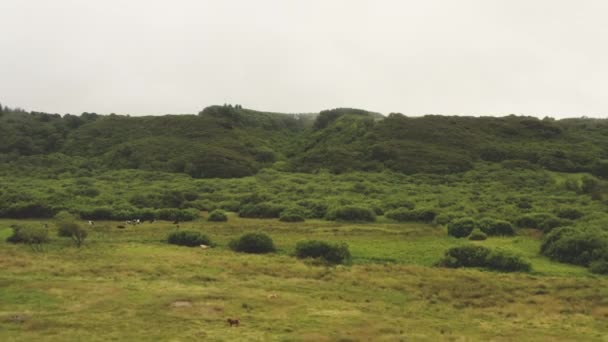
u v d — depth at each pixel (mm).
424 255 42938
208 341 21656
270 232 51906
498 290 32969
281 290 31156
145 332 22516
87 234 48531
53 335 21750
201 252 42406
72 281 30891
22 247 42000
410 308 28906
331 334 23156
